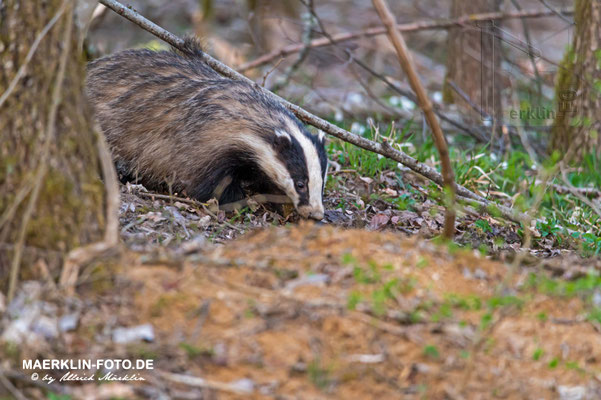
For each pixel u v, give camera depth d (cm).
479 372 775
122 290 821
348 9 3575
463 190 1405
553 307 874
